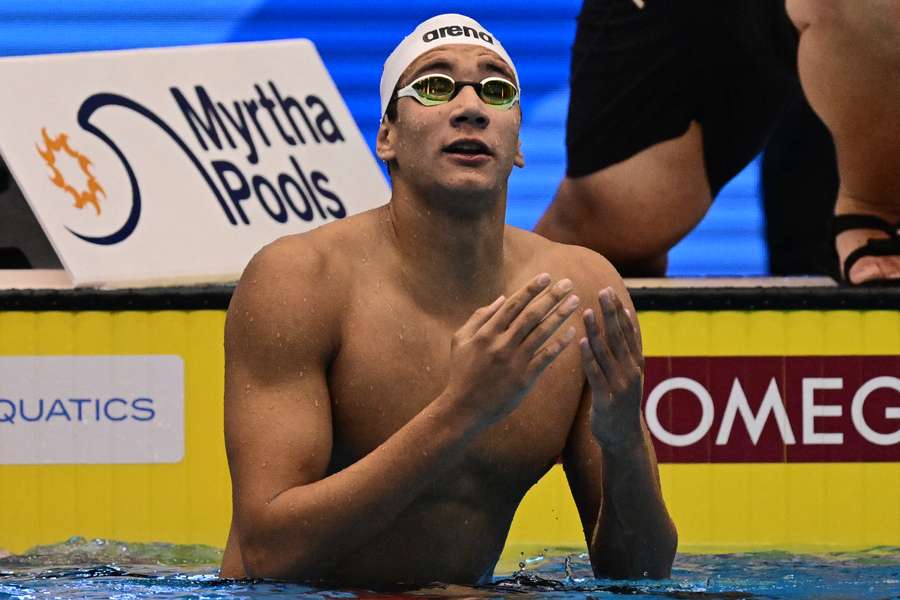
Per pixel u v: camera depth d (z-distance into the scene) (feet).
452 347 27.43
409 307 30.35
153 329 47.47
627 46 55.52
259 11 69.26
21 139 50.44
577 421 32.14
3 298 47.37
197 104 53.21
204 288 47.93
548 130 69.21
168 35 69.05
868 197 52.47
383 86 31.07
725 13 53.57
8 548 45.98
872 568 39.24
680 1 54.13
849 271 50.85
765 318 48.01
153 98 52.75
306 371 29.63
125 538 47.16
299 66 55.31
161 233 51.08
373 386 29.96
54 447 47.34
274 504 28.50
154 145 52.16
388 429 30.19
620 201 56.90
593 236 58.49
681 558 42.50
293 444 29.01
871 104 50.01
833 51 49.67
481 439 30.19
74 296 47.47
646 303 47.96
